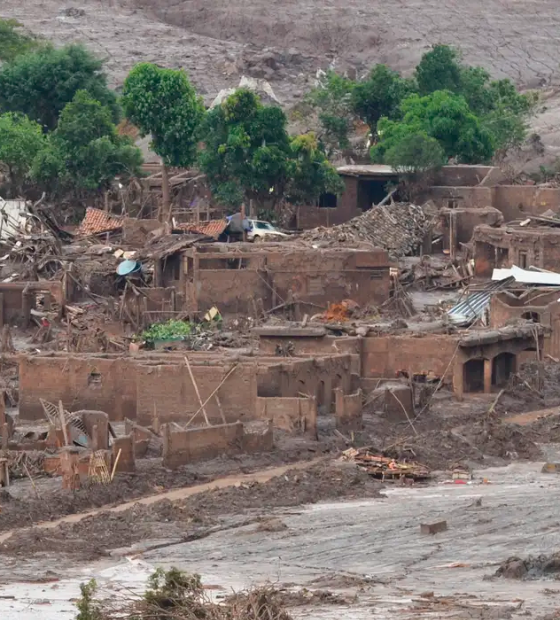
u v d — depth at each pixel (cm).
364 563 13525
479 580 12688
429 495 16500
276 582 12581
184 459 17275
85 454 16675
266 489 16312
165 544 14350
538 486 16938
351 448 18238
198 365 19175
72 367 19725
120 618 10838
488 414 19900
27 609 11588
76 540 14438
